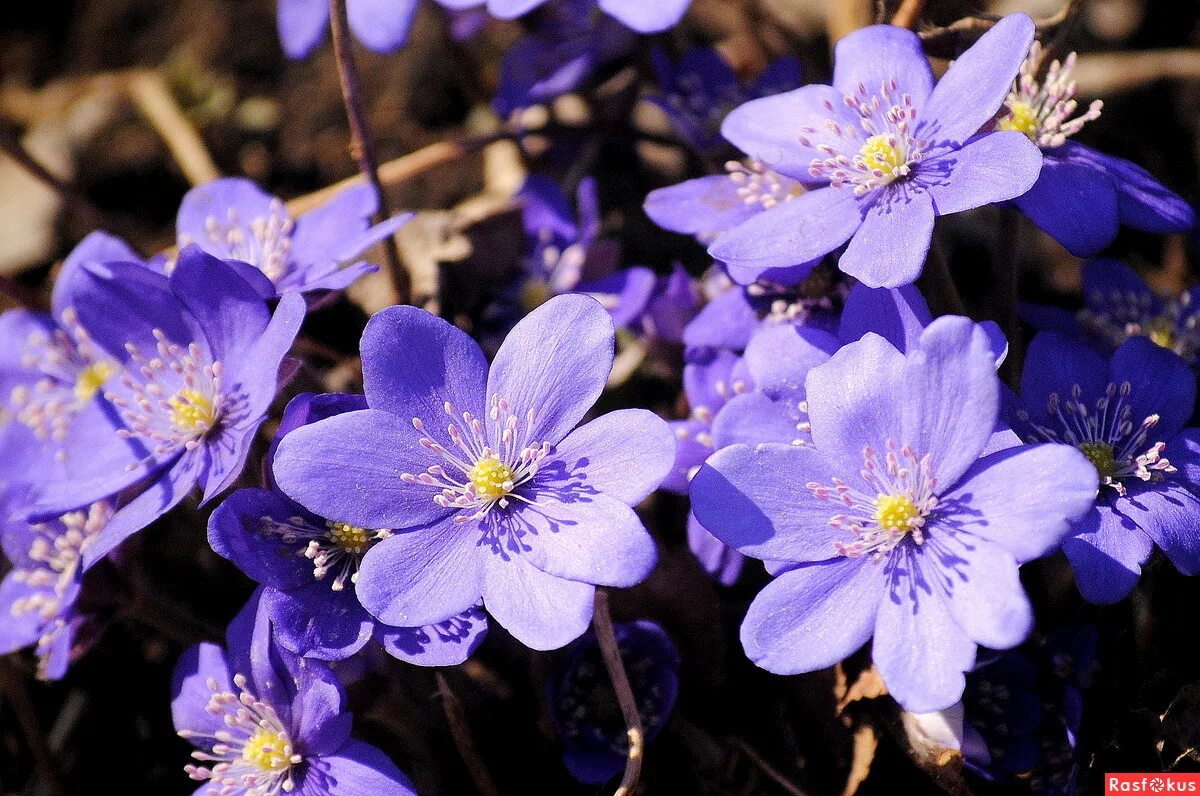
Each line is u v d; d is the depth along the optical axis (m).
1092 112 0.17
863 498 0.15
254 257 0.18
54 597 0.17
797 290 0.17
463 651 0.15
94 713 0.20
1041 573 0.18
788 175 0.17
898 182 0.16
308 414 0.16
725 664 0.18
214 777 0.16
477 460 0.16
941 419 0.15
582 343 0.16
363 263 0.17
